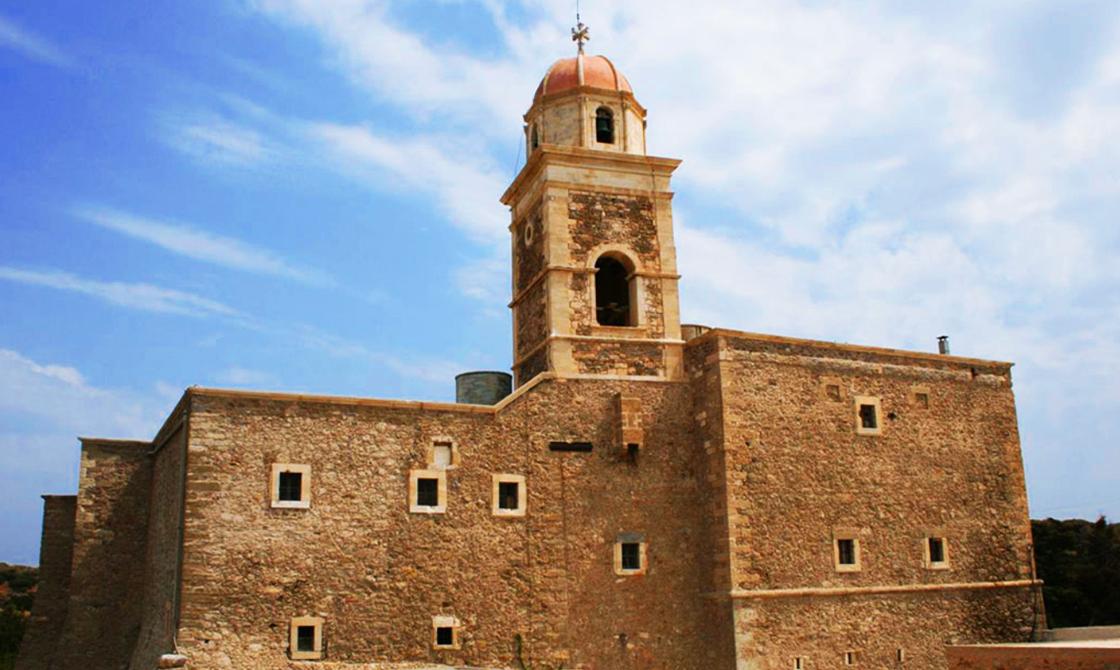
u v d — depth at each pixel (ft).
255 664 68.95
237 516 71.20
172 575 72.13
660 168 95.20
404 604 74.33
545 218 90.84
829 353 92.94
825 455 89.66
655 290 91.86
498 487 79.77
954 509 96.37
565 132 95.55
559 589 79.66
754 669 80.07
